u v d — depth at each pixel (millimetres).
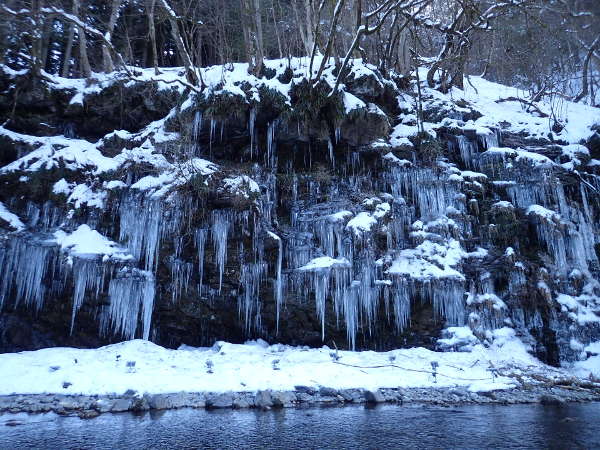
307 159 13352
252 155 13172
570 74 25406
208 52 21719
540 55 22484
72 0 15938
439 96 16109
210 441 5746
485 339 11836
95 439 5781
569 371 11398
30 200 11492
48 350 10086
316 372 9633
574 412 7891
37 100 12797
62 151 12047
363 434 6168
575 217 13789
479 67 26500
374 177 13617
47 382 8258
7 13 12125
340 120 12555
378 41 16172
